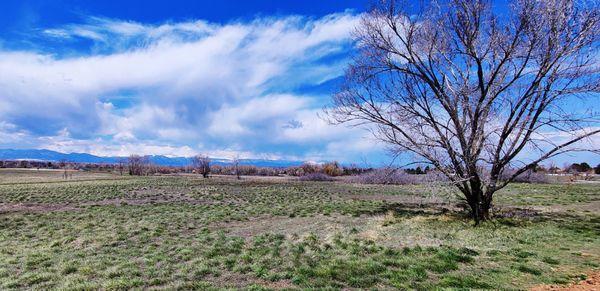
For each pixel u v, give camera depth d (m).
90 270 10.83
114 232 16.89
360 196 33.00
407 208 24.06
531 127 16.28
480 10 16.53
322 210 23.23
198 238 15.35
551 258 10.62
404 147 17.67
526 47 16.20
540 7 15.74
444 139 17.28
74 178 61.00
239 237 15.43
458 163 17.19
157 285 9.35
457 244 12.68
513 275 9.19
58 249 13.91
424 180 18.52
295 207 25.17
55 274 10.55
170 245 14.17
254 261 11.25
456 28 16.88
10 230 18.47
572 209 22.44
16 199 31.16
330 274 9.62
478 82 16.98
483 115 16.81
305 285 8.97
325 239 14.27
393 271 9.70
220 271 10.35
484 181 17.33
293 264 10.72
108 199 31.72
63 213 23.73
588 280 8.58
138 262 11.62
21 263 11.98
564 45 15.52
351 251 11.95
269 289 8.61
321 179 57.59
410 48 18.05
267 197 32.69
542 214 19.91
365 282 8.94
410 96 17.80
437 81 17.66
